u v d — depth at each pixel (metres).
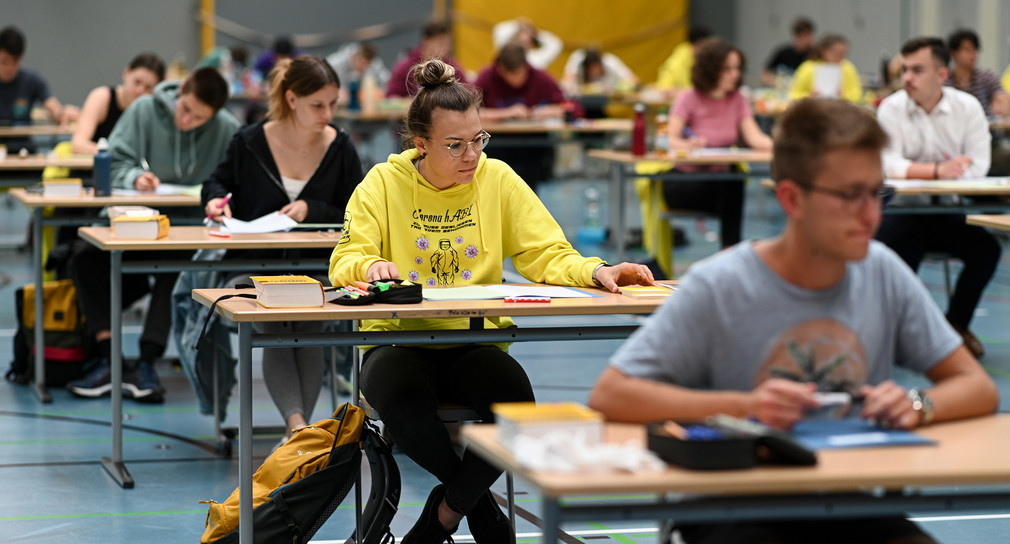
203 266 5.54
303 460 4.22
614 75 19.11
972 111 8.08
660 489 2.13
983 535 4.71
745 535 2.50
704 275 2.72
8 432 6.47
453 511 4.00
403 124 4.44
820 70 14.28
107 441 6.31
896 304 2.79
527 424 2.31
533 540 4.60
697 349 2.70
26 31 22.73
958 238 7.88
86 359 7.53
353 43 24.12
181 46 23.55
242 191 6.05
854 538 2.67
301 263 5.62
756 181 20.81
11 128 12.35
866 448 2.40
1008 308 10.15
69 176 8.94
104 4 23.06
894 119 8.11
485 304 3.74
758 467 2.24
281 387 5.48
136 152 7.47
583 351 8.76
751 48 25.14
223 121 7.59
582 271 4.20
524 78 13.38
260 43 23.77
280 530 4.09
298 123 5.92
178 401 7.23
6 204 17.45
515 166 13.44
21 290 7.59
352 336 3.81
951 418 2.65
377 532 4.20
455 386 4.04
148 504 5.21
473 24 24.45
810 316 2.70
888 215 7.84
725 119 10.57
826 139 2.51
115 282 5.51
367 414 4.32
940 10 18.53
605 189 19.28
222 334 6.07
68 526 4.89
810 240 2.59
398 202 4.30
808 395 2.47
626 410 2.60
